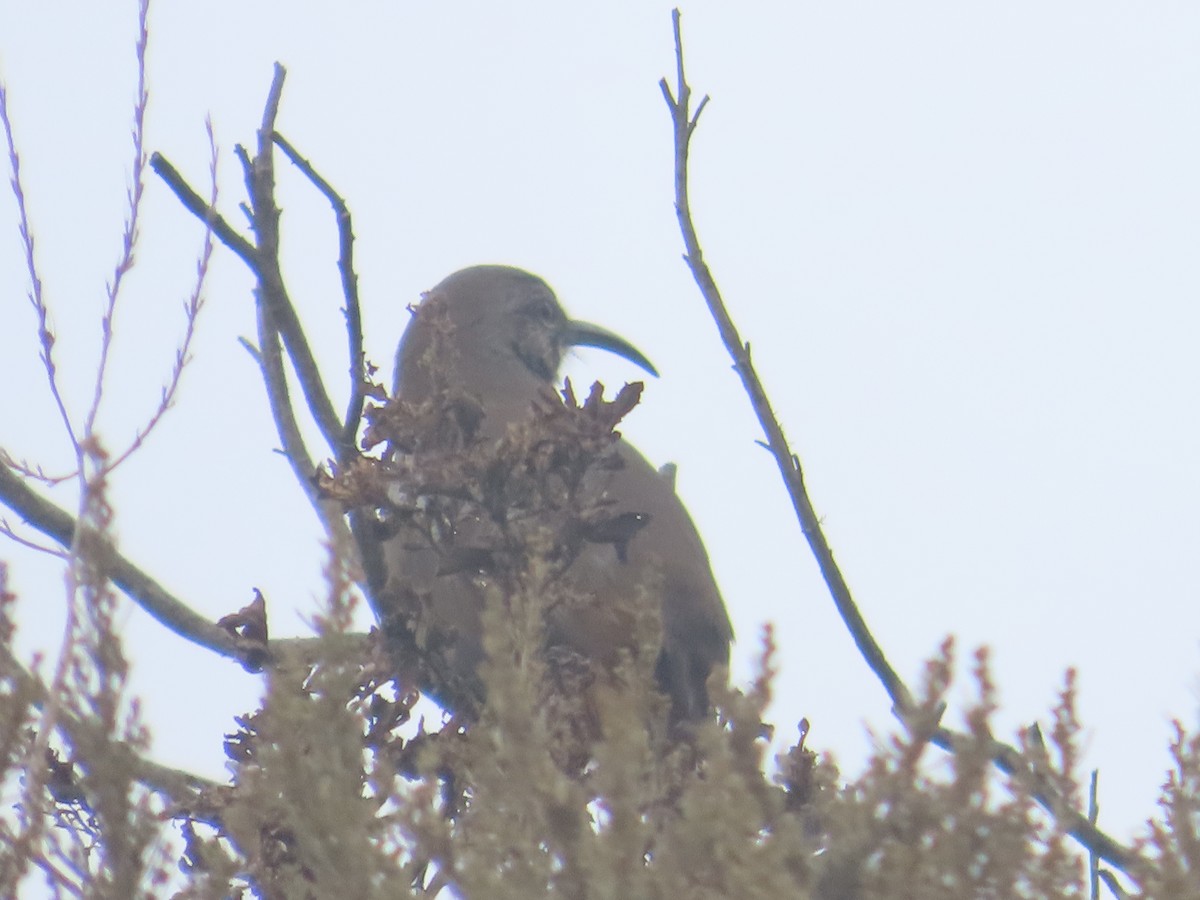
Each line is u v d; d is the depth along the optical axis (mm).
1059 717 7426
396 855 7004
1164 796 7441
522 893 6613
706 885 6641
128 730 7480
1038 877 7023
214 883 7738
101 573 7609
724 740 6773
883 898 6758
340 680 7363
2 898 7375
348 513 11477
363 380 10609
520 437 9984
